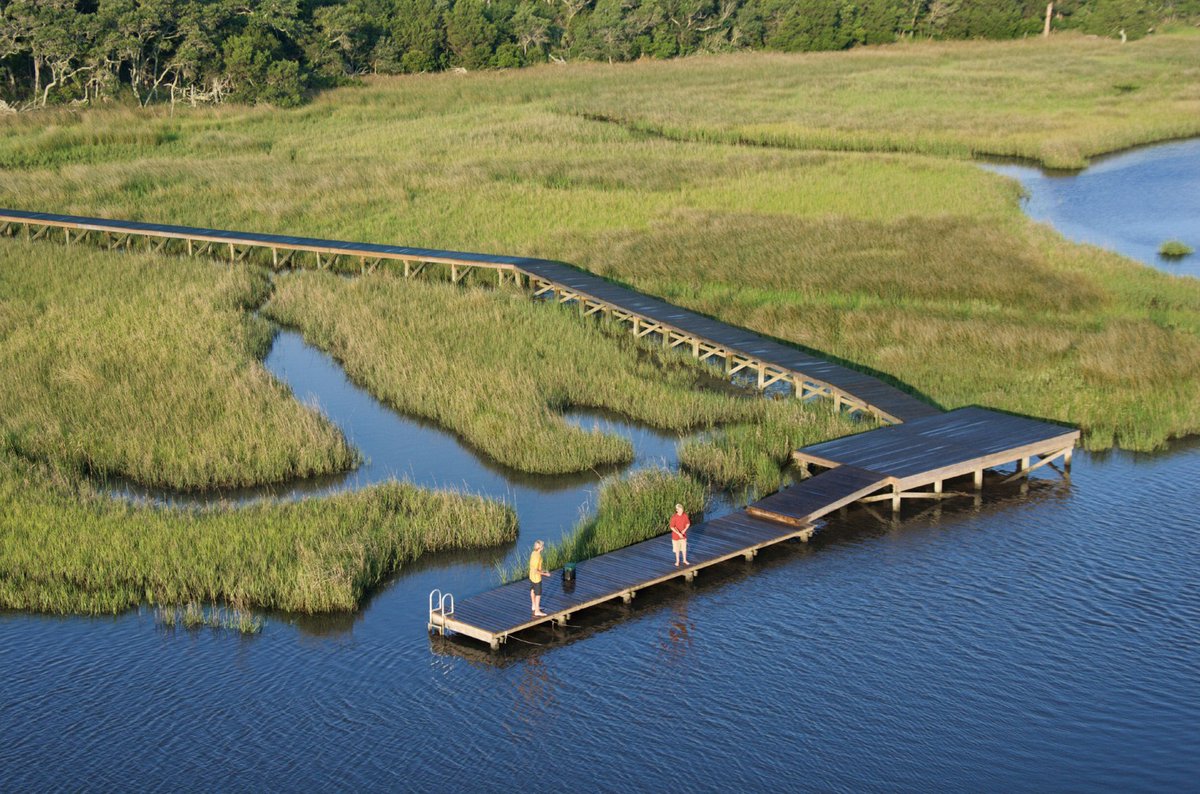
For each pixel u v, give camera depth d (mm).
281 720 23906
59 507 32094
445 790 21828
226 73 103625
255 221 66750
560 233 62656
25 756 22797
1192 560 29766
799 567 29844
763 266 55531
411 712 24141
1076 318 48156
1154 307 49094
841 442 35938
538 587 26438
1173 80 114562
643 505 32250
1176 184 76188
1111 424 38344
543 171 75938
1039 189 75500
